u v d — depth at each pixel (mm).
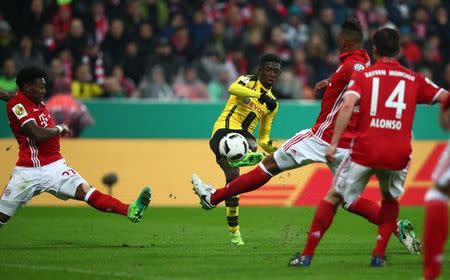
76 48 45844
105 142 39531
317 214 20375
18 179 24703
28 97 24609
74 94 45031
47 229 29812
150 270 20422
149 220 33219
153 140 39750
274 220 33688
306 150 23062
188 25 49781
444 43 53812
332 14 52281
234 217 26094
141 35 47938
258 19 50344
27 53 44812
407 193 40906
